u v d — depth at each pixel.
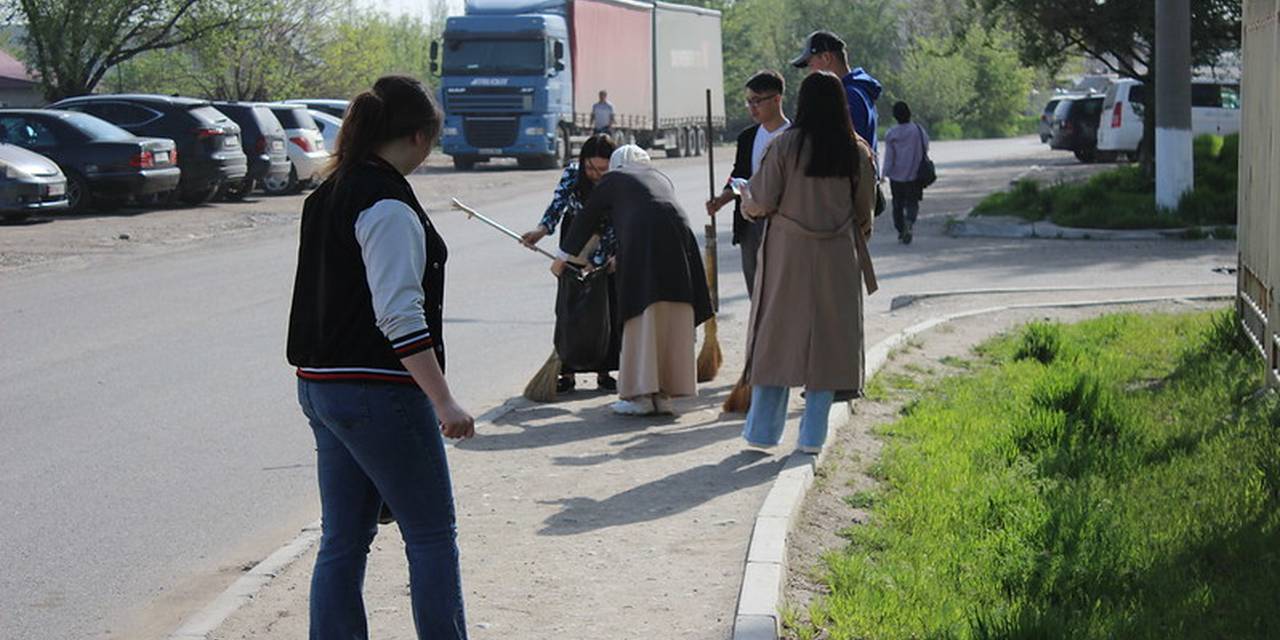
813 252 10.23
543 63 54.66
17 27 56.31
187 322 18.20
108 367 15.09
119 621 7.78
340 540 6.09
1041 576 7.64
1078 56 39.50
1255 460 9.78
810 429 10.33
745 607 7.05
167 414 12.85
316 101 51.94
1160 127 28.42
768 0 122.38
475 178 49.78
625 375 12.24
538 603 7.53
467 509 9.43
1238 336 13.89
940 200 38.16
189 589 8.30
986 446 10.70
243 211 35.59
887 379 13.64
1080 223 28.36
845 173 10.22
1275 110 11.74
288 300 20.17
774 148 10.28
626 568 8.08
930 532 8.62
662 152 75.00
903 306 18.86
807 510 9.20
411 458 5.87
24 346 16.42
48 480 10.62
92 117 34.06
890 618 7.07
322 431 6.04
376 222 5.68
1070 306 18.08
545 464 10.66
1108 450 10.34
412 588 6.03
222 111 39.34
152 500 10.10
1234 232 26.84
